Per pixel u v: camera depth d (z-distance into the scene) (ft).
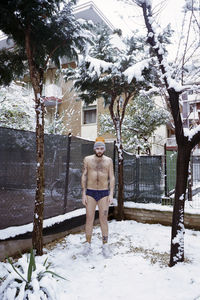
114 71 17.37
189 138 11.60
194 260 12.10
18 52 14.90
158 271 10.94
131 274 10.73
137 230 18.22
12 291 7.34
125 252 13.58
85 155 20.35
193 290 9.12
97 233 17.39
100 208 14.14
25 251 13.16
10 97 29.40
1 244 11.98
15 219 13.15
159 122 38.22
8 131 12.73
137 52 18.88
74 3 12.44
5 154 12.57
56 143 16.55
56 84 53.11
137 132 38.96
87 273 10.95
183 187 11.71
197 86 11.22
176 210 11.73
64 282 9.98
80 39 13.37
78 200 19.22
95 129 55.06
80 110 56.65
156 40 12.18
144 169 23.04
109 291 9.30
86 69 18.70
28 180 13.98
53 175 16.22
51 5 11.61
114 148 23.45
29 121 30.55
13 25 12.38
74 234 17.13
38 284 7.57
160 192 22.08
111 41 20.15
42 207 12.55
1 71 15.08
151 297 8.79
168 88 11.61
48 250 13.88
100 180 14.29
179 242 11.55
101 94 22.43
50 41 13.32
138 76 12.71
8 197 12.74
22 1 10.79
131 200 23.39
